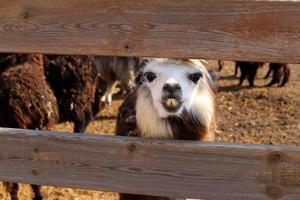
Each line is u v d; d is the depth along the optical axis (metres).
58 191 5.47
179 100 2.95
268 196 2.54
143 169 2.70
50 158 2.81
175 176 2.67
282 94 9.88
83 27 2.60
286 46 2.37
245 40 2.41
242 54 2.43
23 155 2.85
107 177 2.76
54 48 2.67
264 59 2.41
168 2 2.46
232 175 2.58
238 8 2.38
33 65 5.16
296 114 8.32
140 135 3.31
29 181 2.88
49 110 5.04
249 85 10.68
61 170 2.82
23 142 2.83
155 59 3.15
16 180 2.90
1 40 2.73
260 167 2.52
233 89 10.39
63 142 2.77
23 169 2.87
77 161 2.78
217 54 2.46
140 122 3.22
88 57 5.89
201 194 2.65
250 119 8.07
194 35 2.47
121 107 4.38
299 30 2.33
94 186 2.79
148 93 3.16
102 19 2.56
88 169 2.78
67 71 5.68
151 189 2.72
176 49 2.51
